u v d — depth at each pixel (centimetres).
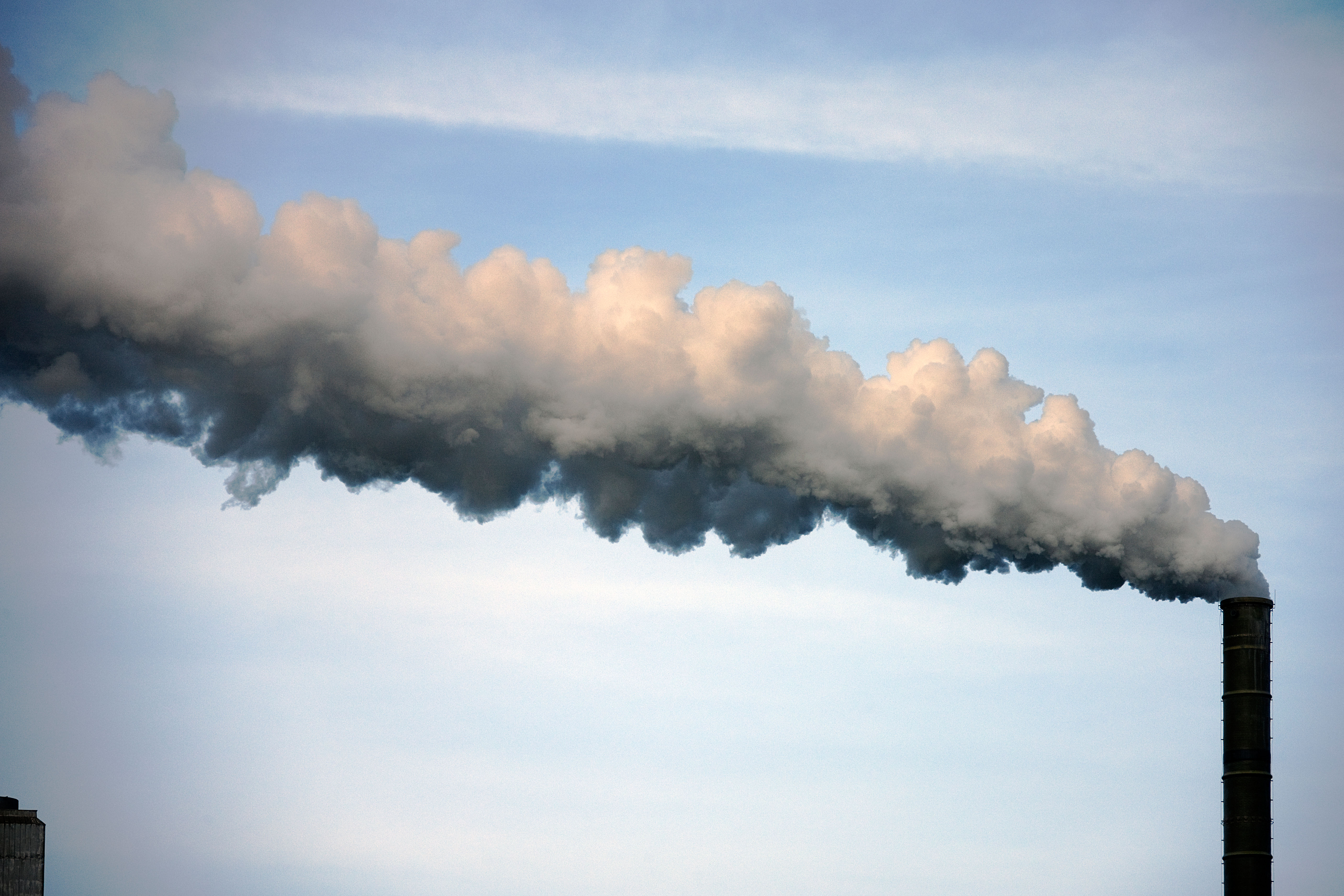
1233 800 8119
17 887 7756
